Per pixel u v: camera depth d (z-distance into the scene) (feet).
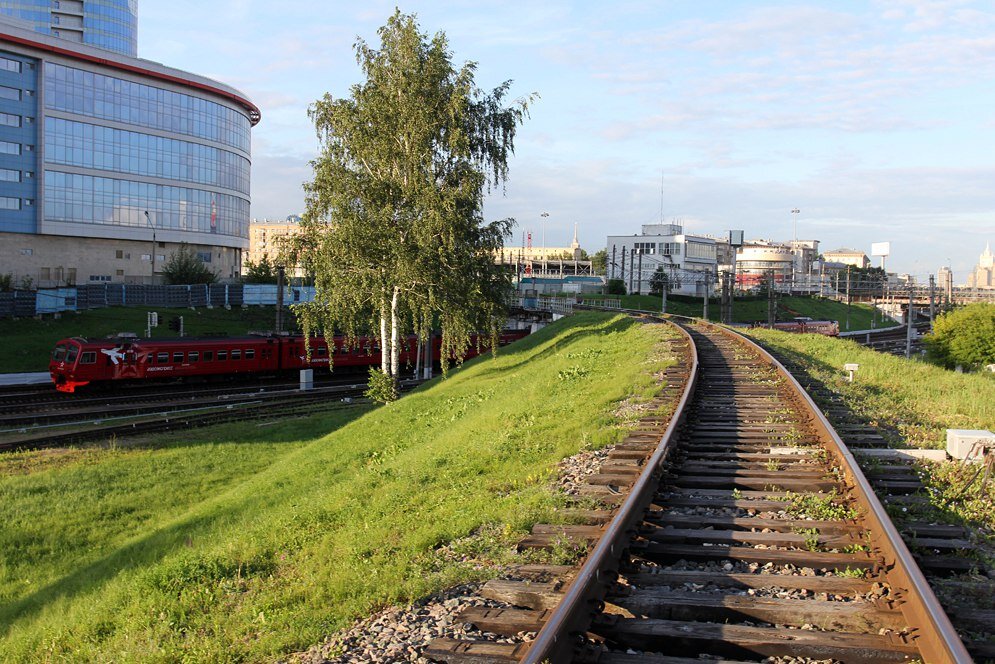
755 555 21.35
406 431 66.54
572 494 28.63
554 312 217.36
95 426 98.07
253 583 27.63
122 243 273.13
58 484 69.41
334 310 98.22
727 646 16.03
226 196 306.76
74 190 255.91
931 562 20.40
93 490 67.41
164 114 278.67
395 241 95.35
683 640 16.26
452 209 94.89
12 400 114.93
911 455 33.09
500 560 22.62
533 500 28.27
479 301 103.30
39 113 245.86
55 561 51.44
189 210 289.12
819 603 17.65
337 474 54.39
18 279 247.09
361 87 99.66
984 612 16.92
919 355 239.71
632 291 377.30
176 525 50.42
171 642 22.35
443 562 23.88
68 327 191.21
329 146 99.25
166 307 228.02
